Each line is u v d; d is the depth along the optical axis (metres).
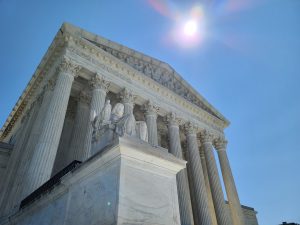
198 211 33.38
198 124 42.56
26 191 17.33
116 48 33.94
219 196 37.66
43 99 27.09
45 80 30.59
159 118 40.94
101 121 9.16
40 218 10.36
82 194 7.37
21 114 39.97
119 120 8.43
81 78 31.00
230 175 42.66
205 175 44.41
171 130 36.78
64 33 27.77
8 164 29.95
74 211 7.39
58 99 23.52
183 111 40.88
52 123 21.72
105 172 6.71
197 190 34.75
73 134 29.78
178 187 31.33
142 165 6.81
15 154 29.47
